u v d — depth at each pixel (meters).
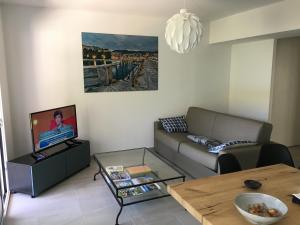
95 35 4.16
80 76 4.17
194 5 3.77
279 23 3.61
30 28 3.78
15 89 3.80
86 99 4.27
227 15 4.45
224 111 5.50
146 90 4.70
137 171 3.07
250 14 4.09
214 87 5.32
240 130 3.58
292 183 1.77
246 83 5.07
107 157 3.71
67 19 3.97
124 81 4.49
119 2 3.56
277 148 2.42
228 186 1.72
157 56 4.68
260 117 4.81
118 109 4.53
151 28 4.55
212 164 3.12
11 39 3.69
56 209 2.82
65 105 4.14
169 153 4.24
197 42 2.54
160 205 2.89
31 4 3.63
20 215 2.70
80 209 2.81
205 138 3.86
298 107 5.11
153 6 3.79
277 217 1.24
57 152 3.45
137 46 4.48
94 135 4.43
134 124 4.71
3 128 3.22
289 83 4.91
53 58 3.97
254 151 3.14
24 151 3.96
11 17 3.65
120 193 2.83
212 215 1.38
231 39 4.54
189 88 5.08
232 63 5.39
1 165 3.06
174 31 2.45
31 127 3.16
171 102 4.96
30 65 3.85
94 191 3.24
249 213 1.27
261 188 1.70
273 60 4.49
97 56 4.23
